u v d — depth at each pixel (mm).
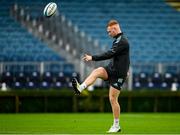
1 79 64062
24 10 78438
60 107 61094
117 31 31625
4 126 39125
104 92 60500
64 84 64938
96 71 31156
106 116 53812
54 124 41594
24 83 64500
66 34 74312
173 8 81875
